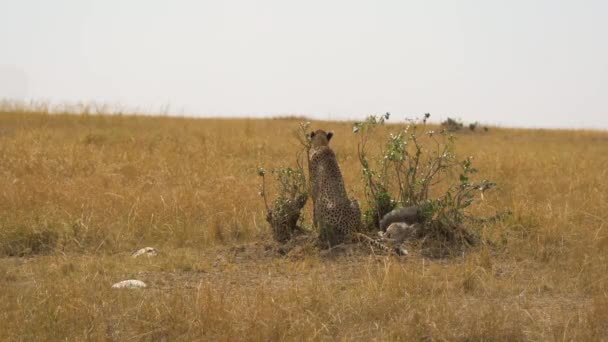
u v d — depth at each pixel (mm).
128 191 30781
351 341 16656
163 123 65125
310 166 25844
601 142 68125
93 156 40125
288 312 17500
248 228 27109
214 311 17328
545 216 27359
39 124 58250
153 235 26375
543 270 22516
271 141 50906
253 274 22156
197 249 25188
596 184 35719
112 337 16609
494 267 22828
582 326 17234
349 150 46125
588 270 21984
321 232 24828
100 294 19109
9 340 16203
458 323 17172
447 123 73250
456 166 40188
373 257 23359
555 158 45656
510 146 57625
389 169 30188
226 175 35688
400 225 25172
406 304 18469
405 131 27516
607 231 25500
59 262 22609
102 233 25797
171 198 29625
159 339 16781
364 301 18562
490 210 29438
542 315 18203
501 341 16672
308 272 22234
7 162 37688
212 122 69000
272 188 32562
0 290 19500
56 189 30359
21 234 25125
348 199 25531
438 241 24781
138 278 21562
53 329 16859
